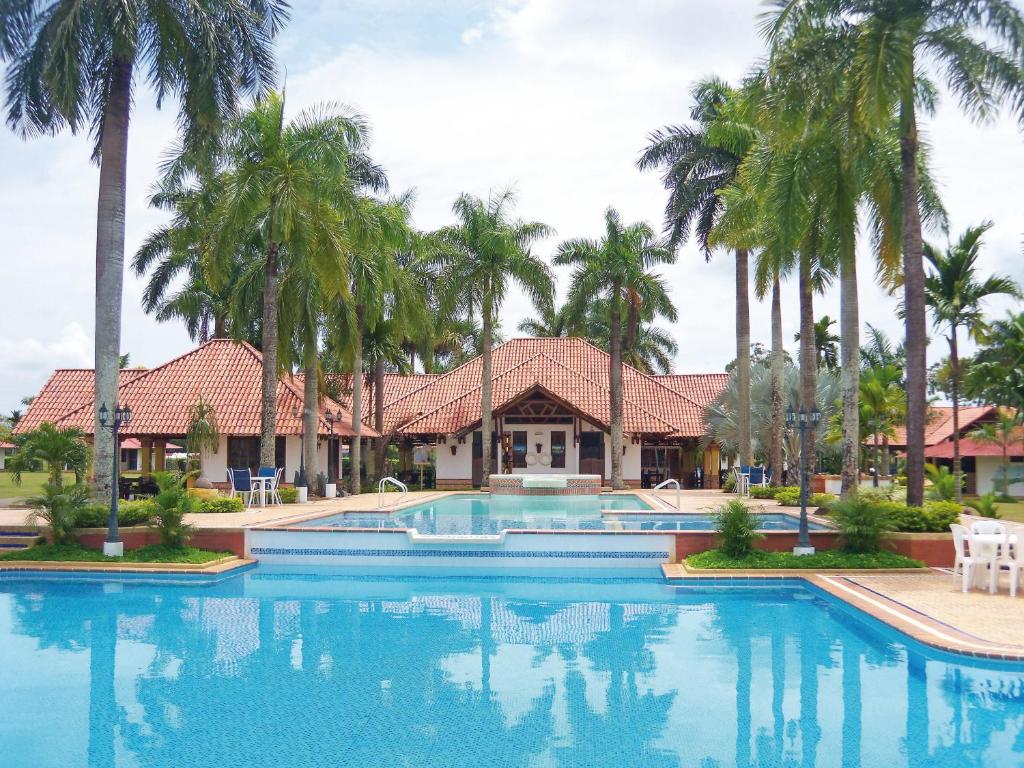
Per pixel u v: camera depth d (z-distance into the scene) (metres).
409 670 8.81
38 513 16.22
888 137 18.06
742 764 6.19
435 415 37.72
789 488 24.53
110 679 8.48
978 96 15.98
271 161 23.14
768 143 19.28
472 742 6.68
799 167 17.69
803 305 22.16
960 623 10.26
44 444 21.39
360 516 21.89
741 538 15.07
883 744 6.60
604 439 37.56
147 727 7.04
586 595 13.36
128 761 6.28
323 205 23.83
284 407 30.56
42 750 6.50
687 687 8.18
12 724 7.14
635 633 10.55
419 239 32.62
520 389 38.19
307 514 20.62
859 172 17.95
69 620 11.35
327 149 22.70
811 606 12.33
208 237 22.84
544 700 7.77
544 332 56.88
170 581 14.61
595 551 16.00
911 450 15.87
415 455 50.56
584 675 8.60
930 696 7.83
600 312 38.28
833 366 48.69
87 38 17.67
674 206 30.34
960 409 40.66
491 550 16.12
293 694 7.97
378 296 28.23
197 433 27.12
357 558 16.39
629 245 33.56
